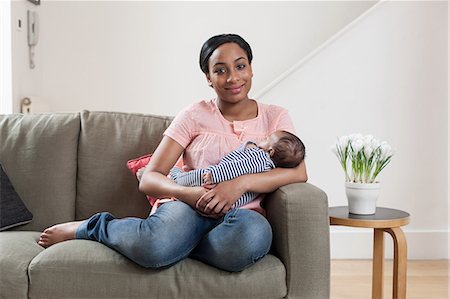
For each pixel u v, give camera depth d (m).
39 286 1.97
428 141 3.58
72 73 4.21
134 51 4.24
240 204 2.18
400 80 3.56
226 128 2.36
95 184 2.60
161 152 2.35
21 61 3.80
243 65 2.34
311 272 2.01
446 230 3.62
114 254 2.02
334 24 4.26
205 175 2.17
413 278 3.24
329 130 3.57
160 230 1.96
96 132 2.66
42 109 3.90
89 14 4.20
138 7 4.22
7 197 2.52
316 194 2.05
